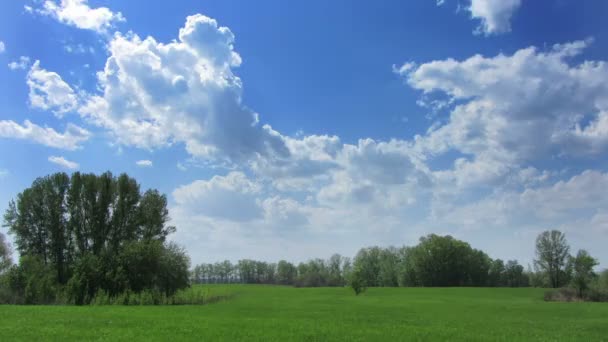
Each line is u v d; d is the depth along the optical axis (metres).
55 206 80.56
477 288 146.25
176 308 56.66
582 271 115.44
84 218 83.00
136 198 86.94
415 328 36.47
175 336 27.36
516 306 75.75
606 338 32.88
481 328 38.19
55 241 80.38
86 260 72.19
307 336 29.23
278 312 53.53
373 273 191.88
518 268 185.75
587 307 73.25
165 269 74.56
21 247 78.69
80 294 68.50
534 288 144.25
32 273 70.06
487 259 179.88
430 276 171.00
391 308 66.81
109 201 84.75
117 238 84.38
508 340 30.59
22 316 39.47
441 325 40.31
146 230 87.25
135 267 72.69
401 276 176.62
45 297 69.25
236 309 57.25
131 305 65.12
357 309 63.28
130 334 27.86
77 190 82.44
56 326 31.58
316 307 66.94
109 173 85.62
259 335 29.12
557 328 39.47
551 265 147.88
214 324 35.41
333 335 30.27
